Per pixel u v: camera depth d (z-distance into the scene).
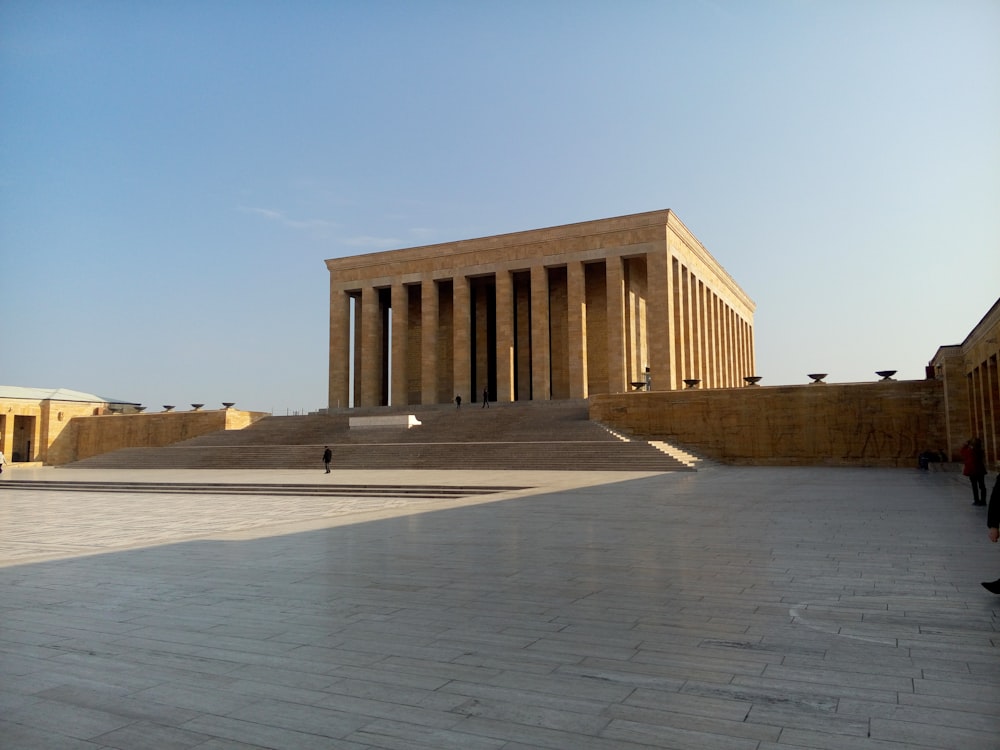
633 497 20.58
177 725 4.99
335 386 64.44
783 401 39.19
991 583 8.38
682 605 8.07
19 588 9.67
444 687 5.62
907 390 36.88
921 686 5.47
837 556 10.93
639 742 4.57
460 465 35.94
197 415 55.03
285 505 22.66
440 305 67.06
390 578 9.95
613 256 55.38
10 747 4.66
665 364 52.66
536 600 8.45
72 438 61.12
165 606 8.53
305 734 4.80
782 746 4.49
